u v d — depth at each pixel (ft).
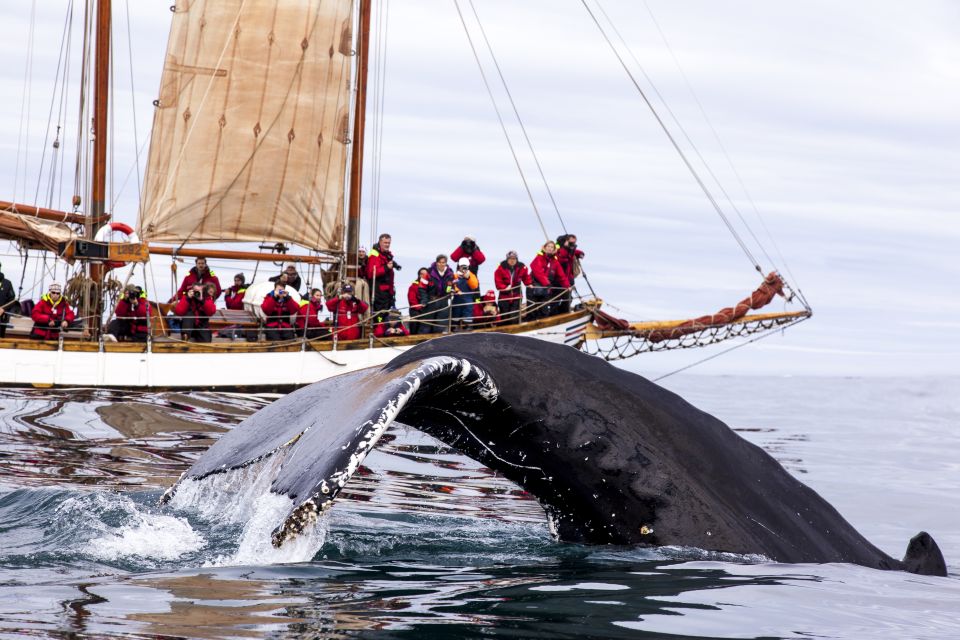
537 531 76.59
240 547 59.52
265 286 270.26
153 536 64.59
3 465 113.29
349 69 303.68
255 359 260.21
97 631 43.39
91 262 263.70
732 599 53.52
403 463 134.31
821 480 144.36
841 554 63.10
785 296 310.24
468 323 265.95
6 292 257.14
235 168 297.12
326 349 264.11
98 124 272.72
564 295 276.41
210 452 57.11
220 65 293.64
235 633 43.68
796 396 429.79
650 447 60.80
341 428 47.80
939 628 50.67
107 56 271.90
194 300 258.37
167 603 48.70
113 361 249.14
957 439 228.63
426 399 53.31
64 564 58.08
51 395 216.54
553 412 58.49
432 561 62.59
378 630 45.16
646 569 58.90
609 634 46.55
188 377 255.29
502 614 49.11
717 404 356.59
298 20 296.10
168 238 296.51
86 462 120.06
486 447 58.44
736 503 62.03
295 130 300.40
